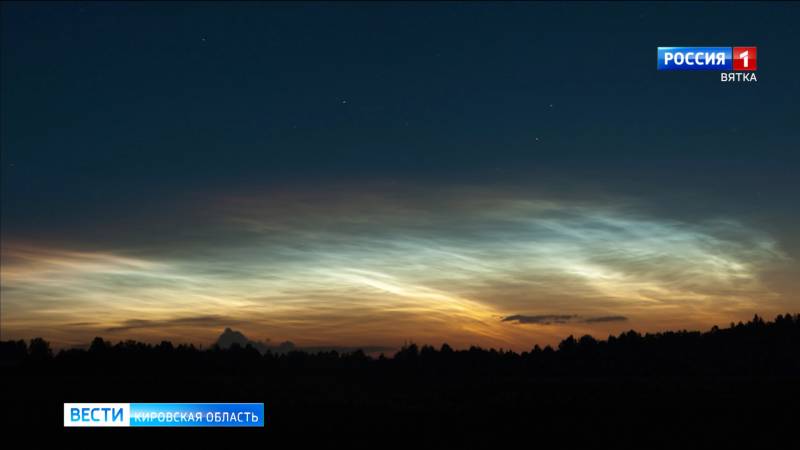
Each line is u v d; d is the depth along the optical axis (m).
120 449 33.44
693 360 103.88
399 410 47.00
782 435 34.78
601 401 51.56
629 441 33.59
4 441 35.03
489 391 62.62
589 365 100.50
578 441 33.41
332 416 43.78
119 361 79.75
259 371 80.06
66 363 76.19
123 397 54.00
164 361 81.25
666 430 36.66
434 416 43.62
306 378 73.19
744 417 41.03
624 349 108.56
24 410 44.47
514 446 32.25
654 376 96.06
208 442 35.03
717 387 59.00
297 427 38.81
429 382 75.62
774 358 102.75
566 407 48.09
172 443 34.78
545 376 92.19
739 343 109.25
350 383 70.38
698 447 31.78
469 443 33.19
